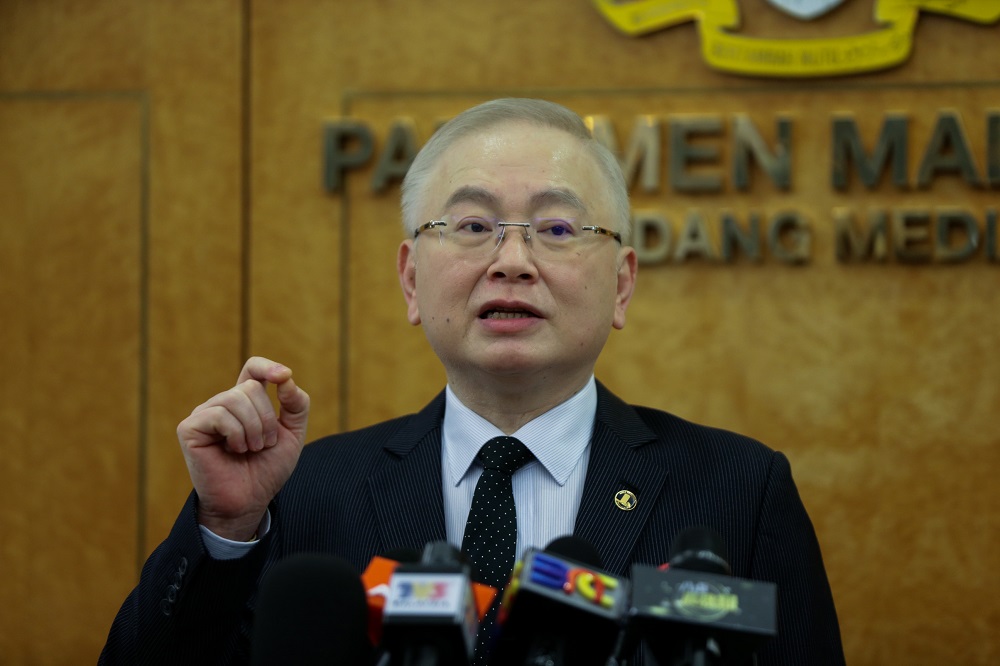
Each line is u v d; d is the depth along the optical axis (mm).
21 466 3693
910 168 3439
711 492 1722
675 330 3502
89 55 3721
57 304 3705
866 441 3443
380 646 1063
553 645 1085
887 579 3426
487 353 1646
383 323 3609
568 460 1725
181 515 1535
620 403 1888
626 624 1081
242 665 1666
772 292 3479
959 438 3416
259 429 1468
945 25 3443
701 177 3463
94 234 3703
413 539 1688
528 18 3590
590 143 1777
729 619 1021
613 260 1751
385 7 3641
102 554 3656
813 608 1691
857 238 3428
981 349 3412
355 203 3631
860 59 3434
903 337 3438
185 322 3662
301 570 1199
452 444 1771
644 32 3523
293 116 3654
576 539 1217
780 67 3455
